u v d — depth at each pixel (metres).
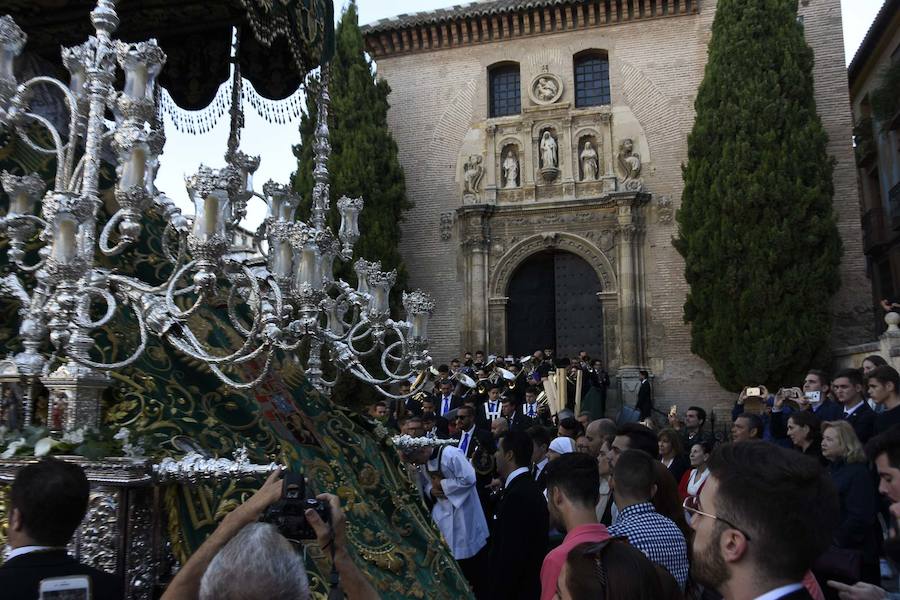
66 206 3.44
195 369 4.99
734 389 19.59
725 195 19.81
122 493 3.46
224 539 2.35
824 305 19.03
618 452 5.32
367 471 5.30
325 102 7.55
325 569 3.79
